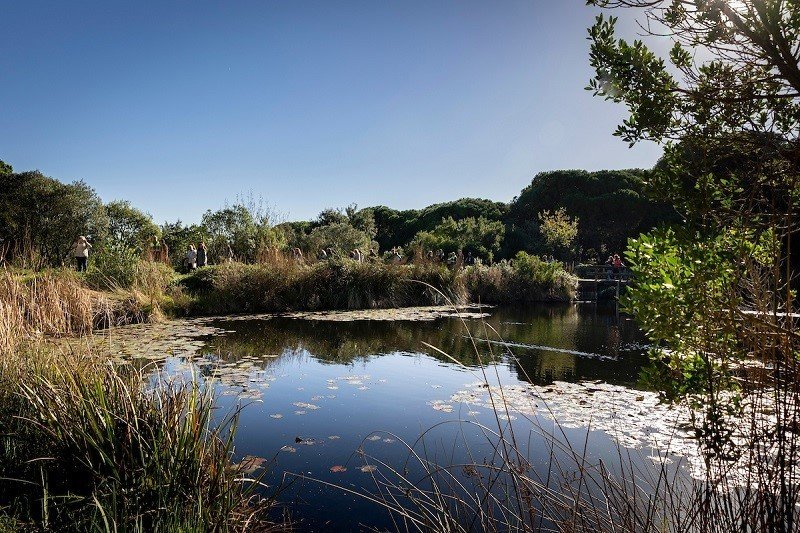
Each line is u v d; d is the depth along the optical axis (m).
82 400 2.92
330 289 15.02
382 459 4.04
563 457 4.07
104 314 9.74
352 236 24.28
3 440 3.09
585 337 10.85
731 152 2.13
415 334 10.84
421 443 4.39
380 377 6.88
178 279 13.69
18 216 15.88
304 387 6.23
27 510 2.60
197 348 8.33
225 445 3.04
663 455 4.04
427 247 28.75
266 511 3.16
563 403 5.57
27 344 4.04
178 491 2.66
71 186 17.52
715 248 2.04
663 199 2.23
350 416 5.12
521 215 35.69
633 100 2.26
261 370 7.07
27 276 7.13
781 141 1.92
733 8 1.85
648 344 9.95
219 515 2.65
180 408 3.01
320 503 3.29
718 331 2.07
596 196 32.59
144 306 11.12
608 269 24.73
